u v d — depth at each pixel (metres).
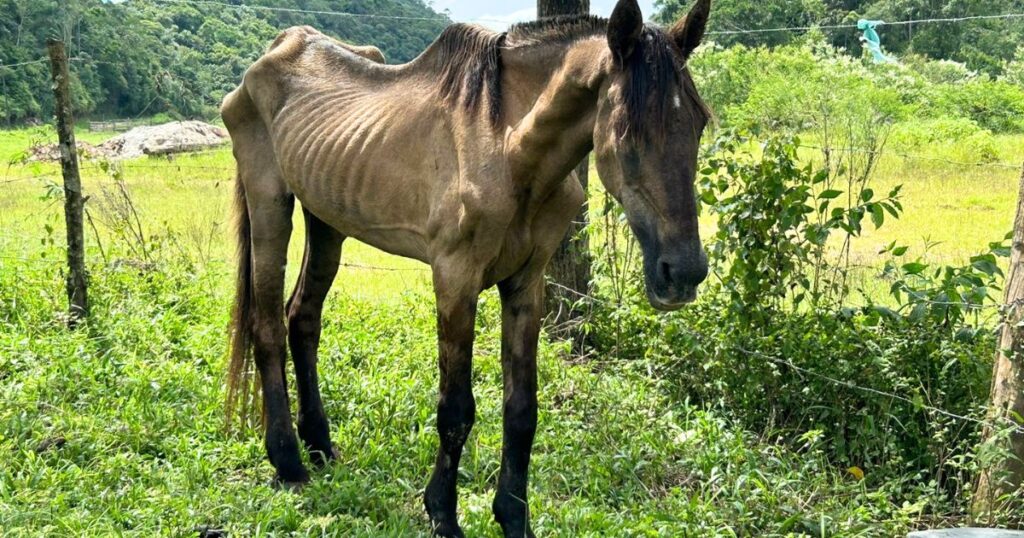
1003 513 4.00
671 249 3.02
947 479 4.55
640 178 3.07
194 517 3.90
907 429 4.62
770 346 5.09
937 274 4.75
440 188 3.81
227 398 4.87
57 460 4.46
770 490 4.31
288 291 8.17
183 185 15.81
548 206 3.79
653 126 3.02
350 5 47.22
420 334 6.43
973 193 13.05
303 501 4.18
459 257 3.75
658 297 3.07
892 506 4.25
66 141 6.28
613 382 5.47
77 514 3.80
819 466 4.65
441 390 3.91
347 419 5.21
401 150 4.02
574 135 3.49
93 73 39.66
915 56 32.16
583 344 6.46
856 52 36.84
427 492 4.03
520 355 3.95
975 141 18.80
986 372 4.46
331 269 4.91
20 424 4.70
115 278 7.12
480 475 4.52
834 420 4.93
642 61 3.06
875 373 4.76
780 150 5.01
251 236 4.87
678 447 4.74
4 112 35.81
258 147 4.88
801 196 4.96
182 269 7.85
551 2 6.41
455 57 3.96
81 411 4.99
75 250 6.36
